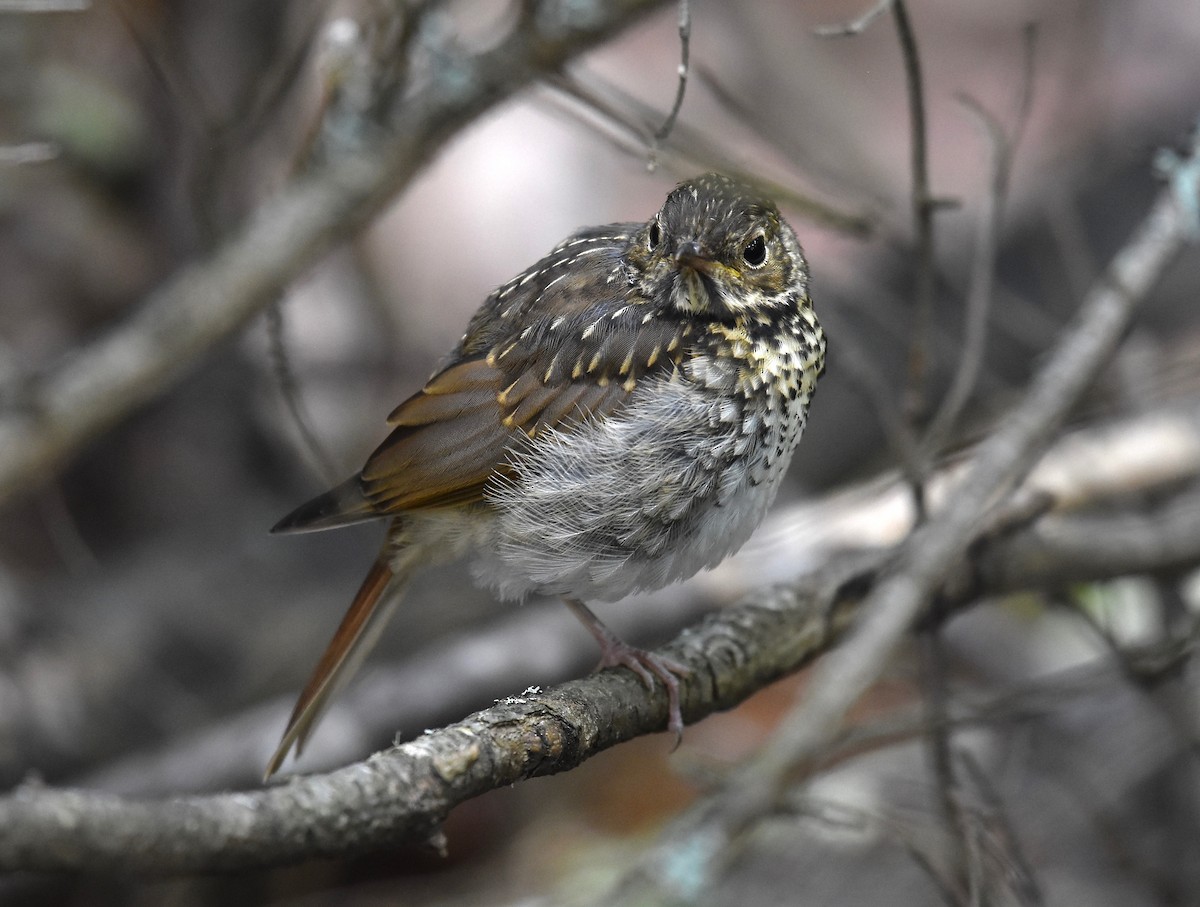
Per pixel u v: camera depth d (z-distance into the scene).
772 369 8.38
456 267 16.66
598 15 10.52
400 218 16.88
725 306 8.34
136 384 10.32
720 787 7.48
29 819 4.67
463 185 17.09
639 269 8.55
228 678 13.13
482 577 8.86
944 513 7.57
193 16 14.52
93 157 14.47
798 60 17.17
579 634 12.02
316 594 13.87
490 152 17.30
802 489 14.51
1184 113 16.22
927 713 8.98
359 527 14.47
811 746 6.39
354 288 16.14
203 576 13.85
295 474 15.12
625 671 7.65
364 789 5.76
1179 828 11.17
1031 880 8.52
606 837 12.68
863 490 12.01
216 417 14.95
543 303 8.55
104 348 10.38
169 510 14.57
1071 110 16.33
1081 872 10.84
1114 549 9.89
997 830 9.02
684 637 8.09
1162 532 10.03
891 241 10.91
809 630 8.27
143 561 14.05
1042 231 15.44
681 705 7.73
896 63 17.33
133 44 14.62
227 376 15.02
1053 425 8.16
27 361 13.73
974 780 9.31
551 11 10.62
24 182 14.43
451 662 11.89
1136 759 11.51
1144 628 12.74
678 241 8.25
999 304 14.30
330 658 8.72
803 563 11.88
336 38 10.66
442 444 8.36
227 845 5.32
